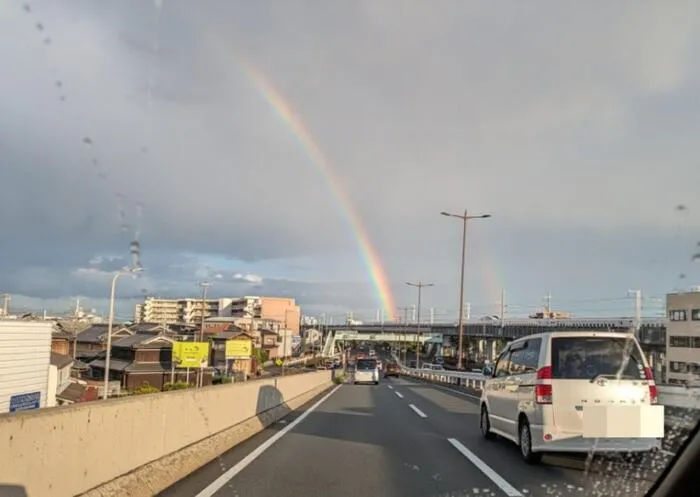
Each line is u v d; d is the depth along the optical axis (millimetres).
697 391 7715
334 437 11742
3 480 4086
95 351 62812
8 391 26766
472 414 16969
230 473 7898
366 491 7039
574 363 8430
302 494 6836
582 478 7699
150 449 6898
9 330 26969
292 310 149875
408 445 10742
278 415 15438
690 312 16875
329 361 106500
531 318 59969
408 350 131250
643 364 8477
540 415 8367
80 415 5227
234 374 69938
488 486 7316
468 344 85625
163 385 54500
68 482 4957
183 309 95312
